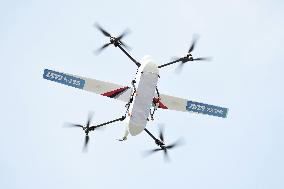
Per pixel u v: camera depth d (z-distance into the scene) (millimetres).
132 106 77375
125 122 80688
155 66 76500
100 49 80125
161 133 83875
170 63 81062
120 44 79188
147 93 76625
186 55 81188
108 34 79312
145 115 77688
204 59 81750
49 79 85625
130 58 79875
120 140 84875
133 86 78125
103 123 85875
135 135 80125
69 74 86000
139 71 76812
